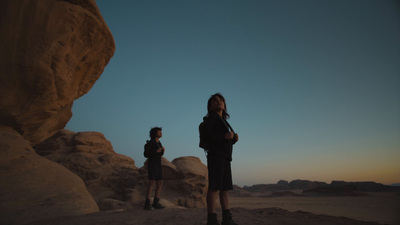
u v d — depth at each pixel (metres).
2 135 6.75
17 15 6.57
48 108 7.99
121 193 16.64
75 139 21.14
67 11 7.28
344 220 3.47
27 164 6.16
